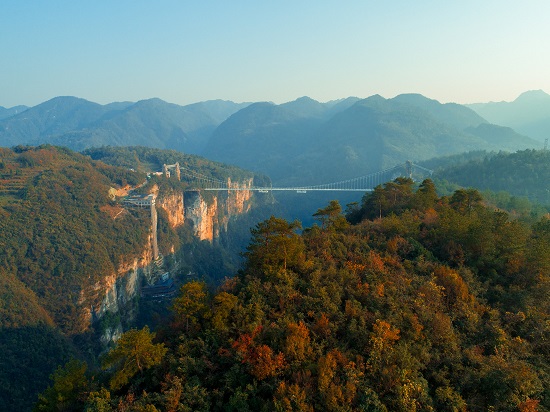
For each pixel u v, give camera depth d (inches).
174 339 1160.8
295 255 1401.3
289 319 1113.4
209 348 1072.2
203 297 1208.2
